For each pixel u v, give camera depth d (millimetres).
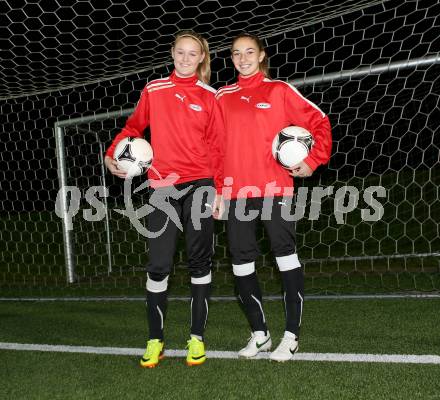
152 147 2320
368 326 2697
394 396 1813
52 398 1930
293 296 2285
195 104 2260
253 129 2244
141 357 2395
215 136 2299
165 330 2846
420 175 7609
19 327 3057
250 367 2178
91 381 2094
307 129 2281
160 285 2299
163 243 2242
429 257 4508
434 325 2656
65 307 3568
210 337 2648
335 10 3773
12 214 9469
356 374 2035
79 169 5309
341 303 3197
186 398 1873
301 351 2348
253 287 2316
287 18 3965
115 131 5062
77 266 5473
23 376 2186
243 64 2287
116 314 3289
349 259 4332
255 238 2312
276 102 2270
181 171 2250
